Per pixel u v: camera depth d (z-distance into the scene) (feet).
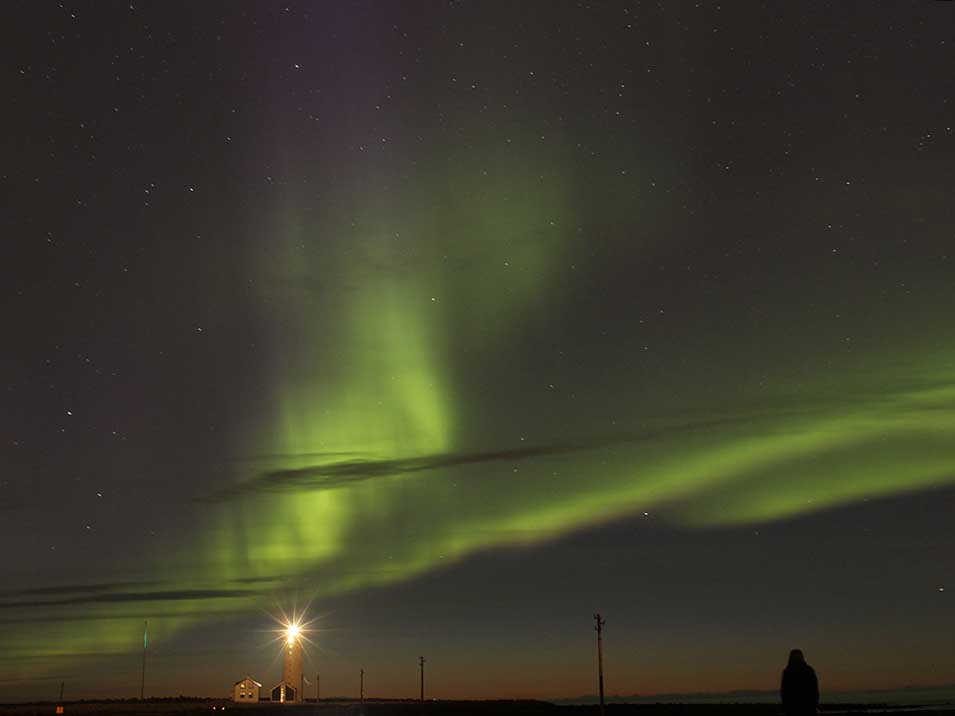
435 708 287.69
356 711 265.75
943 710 256.11
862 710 261.44
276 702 329.52
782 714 33.91
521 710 276.00
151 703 360.89
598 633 186.50
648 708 289.94
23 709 313.73
